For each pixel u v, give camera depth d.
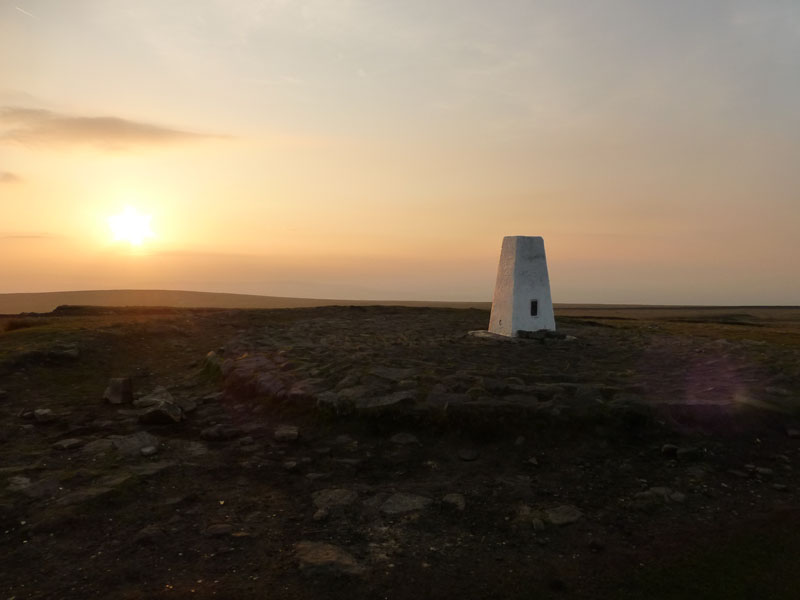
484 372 12.91
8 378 13.10
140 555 6.16
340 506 7.59
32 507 7.12
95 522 6.86
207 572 5.88
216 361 15.45
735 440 9.91
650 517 7.51
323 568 5.96
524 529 7.12
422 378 12.02
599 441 9.66
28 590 5.42
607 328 27.19
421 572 6.08
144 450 9.23
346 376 12.33
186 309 31.00
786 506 7.86
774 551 6.69
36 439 9.78
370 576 5.94
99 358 16.20
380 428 10.11
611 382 12.43
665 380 13.02
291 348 16.72
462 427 9.92
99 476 8.16
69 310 29.31
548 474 8.74
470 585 5.87
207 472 8.62
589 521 7.38
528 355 16.77
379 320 28.45
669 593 5.85
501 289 20.97
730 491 8.32
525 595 5.74
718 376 13.62
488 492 8.13
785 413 10.80
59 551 6.18
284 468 8.84
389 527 7.11
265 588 5.61
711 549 6.71
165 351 18.73
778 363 15.36
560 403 10.42
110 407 11.89
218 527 6.81
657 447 9.59
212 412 11.81
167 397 12.55
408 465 9.02
